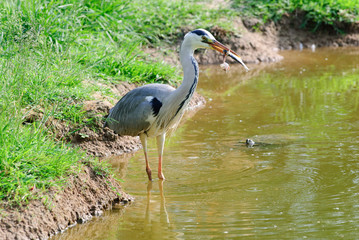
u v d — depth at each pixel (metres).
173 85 16.12
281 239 8.05
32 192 8.49
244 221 8.71
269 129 13.80
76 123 12.42
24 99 11.55
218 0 25.25
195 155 12.05
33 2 15.28
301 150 12.11
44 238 8.20
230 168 11.16
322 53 23.34
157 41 20.98
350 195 9.61
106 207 9.45
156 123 10.63
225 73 20.47
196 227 8.57
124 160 12.06
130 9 19.66
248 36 23.19
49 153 9.33
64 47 14.68
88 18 17.36
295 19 25.06
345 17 24.77
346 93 16.98
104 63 15.35
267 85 18.42
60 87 12.71
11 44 12.39
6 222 7.95
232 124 14.34
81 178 9.40
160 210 9.31
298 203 9.34
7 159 8.53
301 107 15.69
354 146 12.23
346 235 8.12
